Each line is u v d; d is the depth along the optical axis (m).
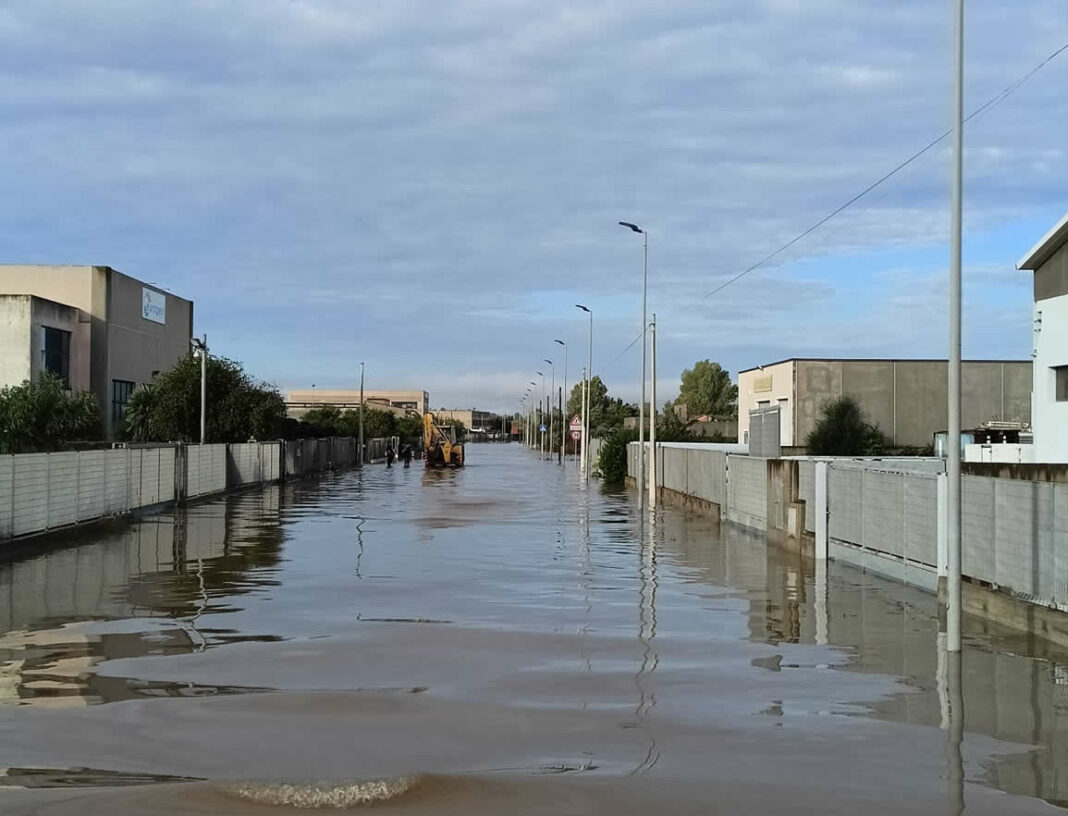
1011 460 29.72
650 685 10.16
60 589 16.44
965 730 8.59
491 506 36.38
